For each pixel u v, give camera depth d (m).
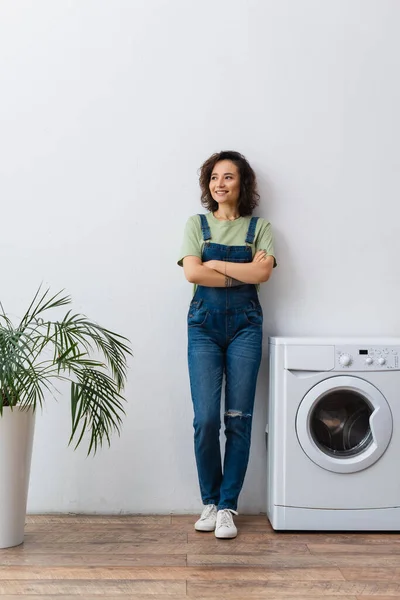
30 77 3.00
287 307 3.02
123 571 2.15
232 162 2.86
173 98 3.01
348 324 3.03
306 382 2.66
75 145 2.99
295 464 2.65
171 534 2.60
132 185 2.99
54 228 2.97
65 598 1.92
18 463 2.40
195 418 2.69
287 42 3.05
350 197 3.05
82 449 2.94
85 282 2.97
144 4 3.03
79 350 2.73
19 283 2.96
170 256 2.99
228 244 2.84
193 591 1.98
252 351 2.75
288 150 3.04
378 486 2.66
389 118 3.07
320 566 2.22
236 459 2.70
